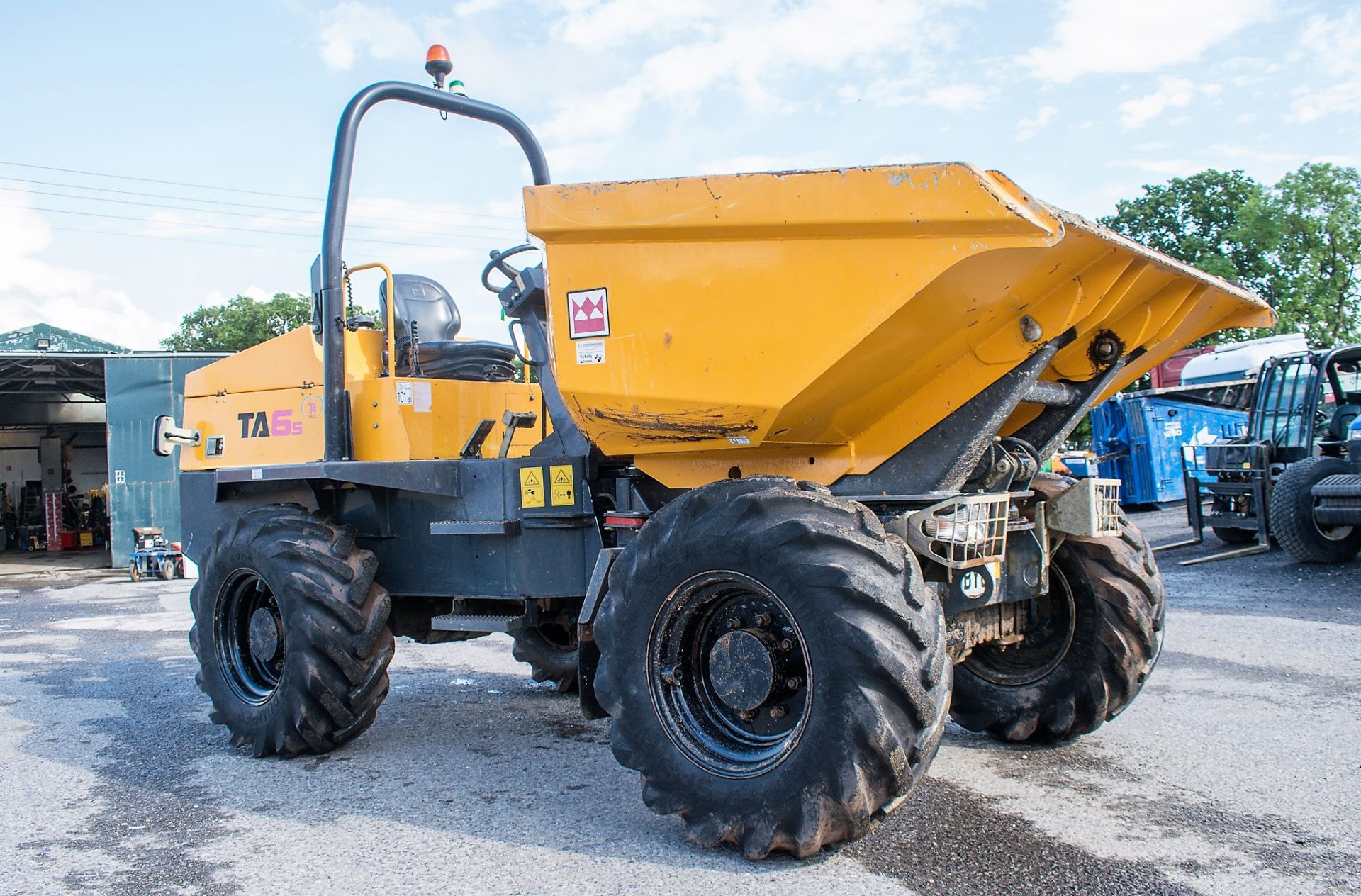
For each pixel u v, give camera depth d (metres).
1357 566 9.93
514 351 5.53
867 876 2.99
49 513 27.17
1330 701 5.00
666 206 3.36
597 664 3.79
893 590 2.94
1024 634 4.41
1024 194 2.83
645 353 3.46
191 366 19.84
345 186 4.84
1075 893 2.84
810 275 3.16
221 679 5.02
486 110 5.26
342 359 4.89
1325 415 11.62
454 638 5.52
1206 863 3.04
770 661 3.20
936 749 2.98
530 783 4.16
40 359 21.28
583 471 4.30
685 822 3.28
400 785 4.18
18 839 3.61
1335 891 2.82
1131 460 17.75
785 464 3.77
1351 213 42.44
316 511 5.07
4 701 6.24
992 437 3.58
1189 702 5.05
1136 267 3.44
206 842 3.53
